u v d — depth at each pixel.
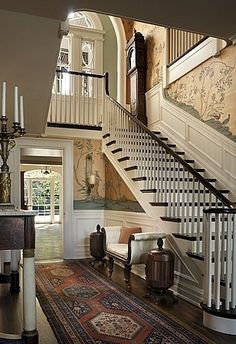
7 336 2.38
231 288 3.02
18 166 6.29
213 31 3.84
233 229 3.02
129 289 4.23
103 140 6.74
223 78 4.93
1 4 3.09
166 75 6.49
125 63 8.23
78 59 8.04
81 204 6.71
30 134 6.25
